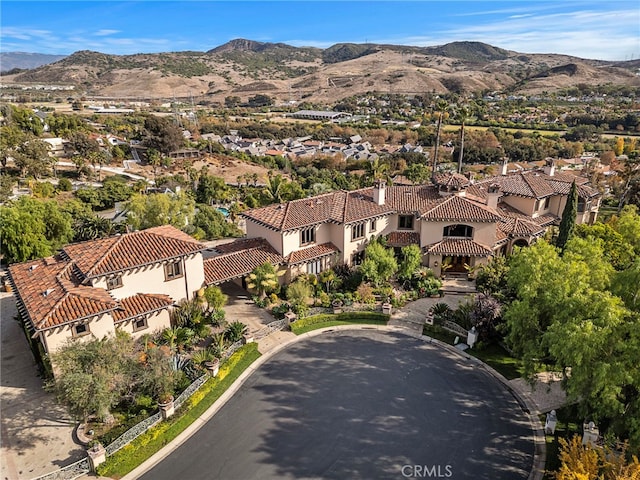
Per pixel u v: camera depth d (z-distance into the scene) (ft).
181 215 187.52
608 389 68.80
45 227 160.66
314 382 98.63
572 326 72.54
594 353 71.20
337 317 126.00
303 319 123.44
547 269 91.04
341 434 83.25
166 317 112.57
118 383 80.59
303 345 113.50
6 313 126.62
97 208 250.98
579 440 63.67
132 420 83.71
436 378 100.27
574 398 76.33
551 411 85.97
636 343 68.59
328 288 138.92
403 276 141.28
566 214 138.21
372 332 120.06
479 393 95.30
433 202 154.81
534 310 88.12
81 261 105.91
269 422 86.33
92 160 334.44
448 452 79.05
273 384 97.96
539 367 86.22
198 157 420.77
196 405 90.58
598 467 59.57
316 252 143.13
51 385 80.64
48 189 246.88
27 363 103.35
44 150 294.25
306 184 325.42
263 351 110.22
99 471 73.36
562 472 58.59
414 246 141.38
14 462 75.66
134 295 109.19
